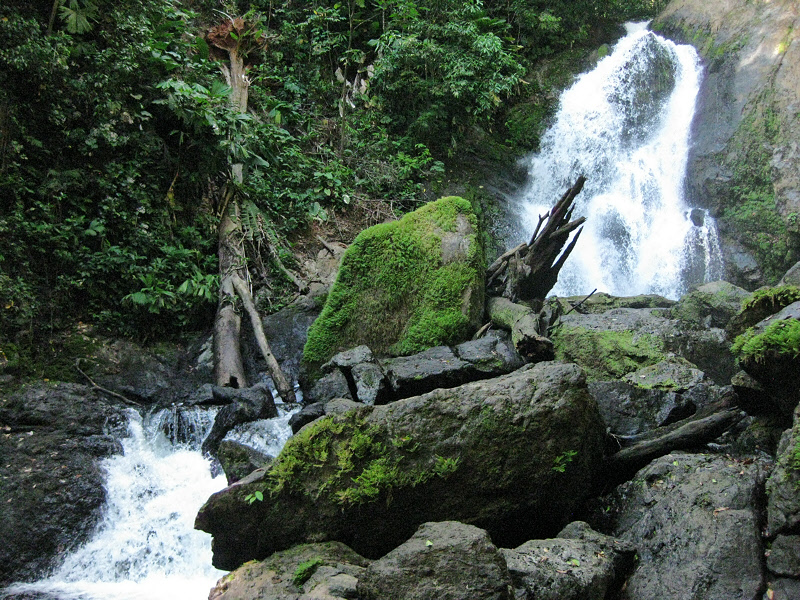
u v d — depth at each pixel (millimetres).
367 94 13602
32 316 7398
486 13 15547
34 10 8391
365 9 14445
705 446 5352
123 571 5559
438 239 8109
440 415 4820
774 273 11844
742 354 4832
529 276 8484
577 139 14609
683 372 6391
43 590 5195
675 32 16094
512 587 3656
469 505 4730
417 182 12922
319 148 12352
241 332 8500
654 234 13266
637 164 13992
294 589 4074
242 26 11672
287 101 12977
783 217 11859
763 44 13859
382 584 3574
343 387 7027
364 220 11656
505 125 14953
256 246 9812
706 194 12852
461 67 12875
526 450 4762
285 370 8164
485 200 13148
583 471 4941
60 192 7973
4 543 5422
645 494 4715
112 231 8352
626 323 7578
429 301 7844
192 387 7781
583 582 3904
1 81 7594
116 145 8367
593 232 13539
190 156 9484
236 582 4258
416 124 13203
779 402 4871
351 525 4652
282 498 4641
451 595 3488
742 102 13336
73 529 5703
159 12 9797
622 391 5938
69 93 8219
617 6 17531
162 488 6219
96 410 6723
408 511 4688
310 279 9812
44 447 6156
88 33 8758
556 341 7500
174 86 8859
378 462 4676
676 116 14453
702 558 4012
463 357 6891
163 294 8242
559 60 16125
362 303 7840
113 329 7996
